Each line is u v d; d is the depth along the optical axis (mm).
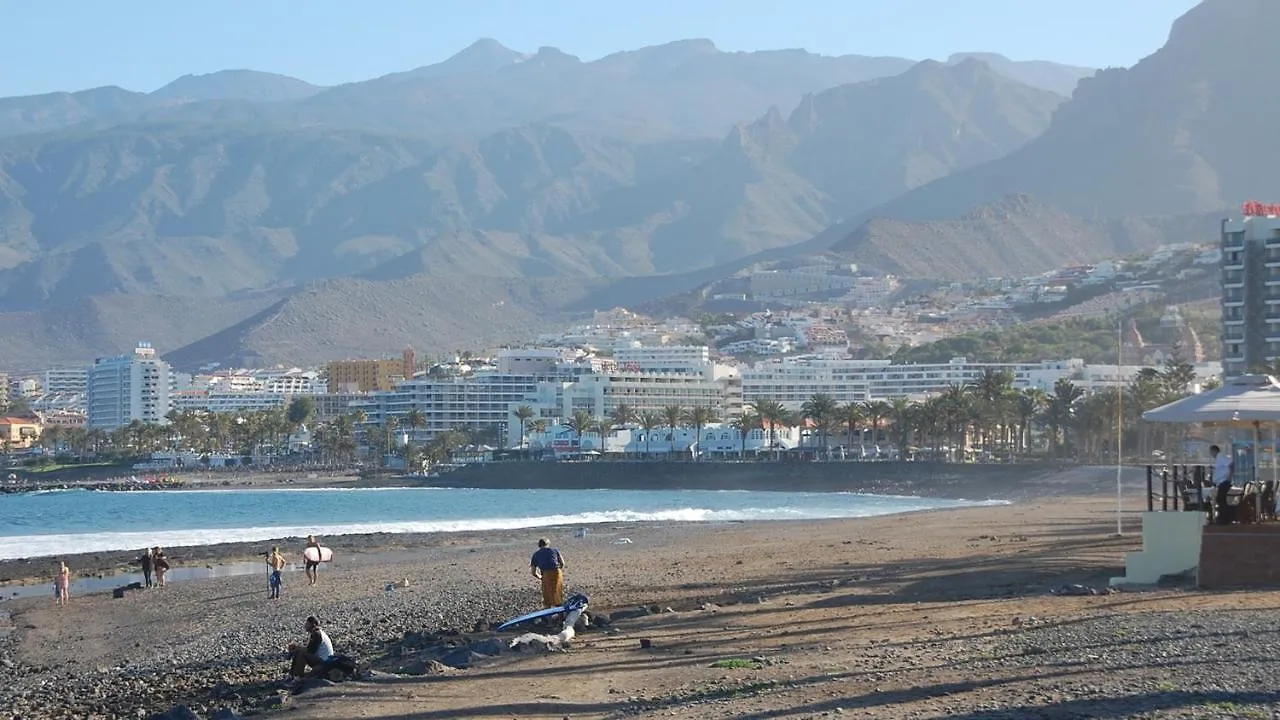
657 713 24953
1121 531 80875
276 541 108625
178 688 36844
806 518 140125
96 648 49656
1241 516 40344
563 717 25531
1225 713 21344
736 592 50656
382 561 87312
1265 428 45750
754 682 27250
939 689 24766
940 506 178750
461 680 30641
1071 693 23484
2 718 33531
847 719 22719
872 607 40469
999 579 47656
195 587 71625
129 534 126750
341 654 38844
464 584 65312
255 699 32125
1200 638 28406
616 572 65312
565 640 35719
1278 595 35812
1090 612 34375
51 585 78562
